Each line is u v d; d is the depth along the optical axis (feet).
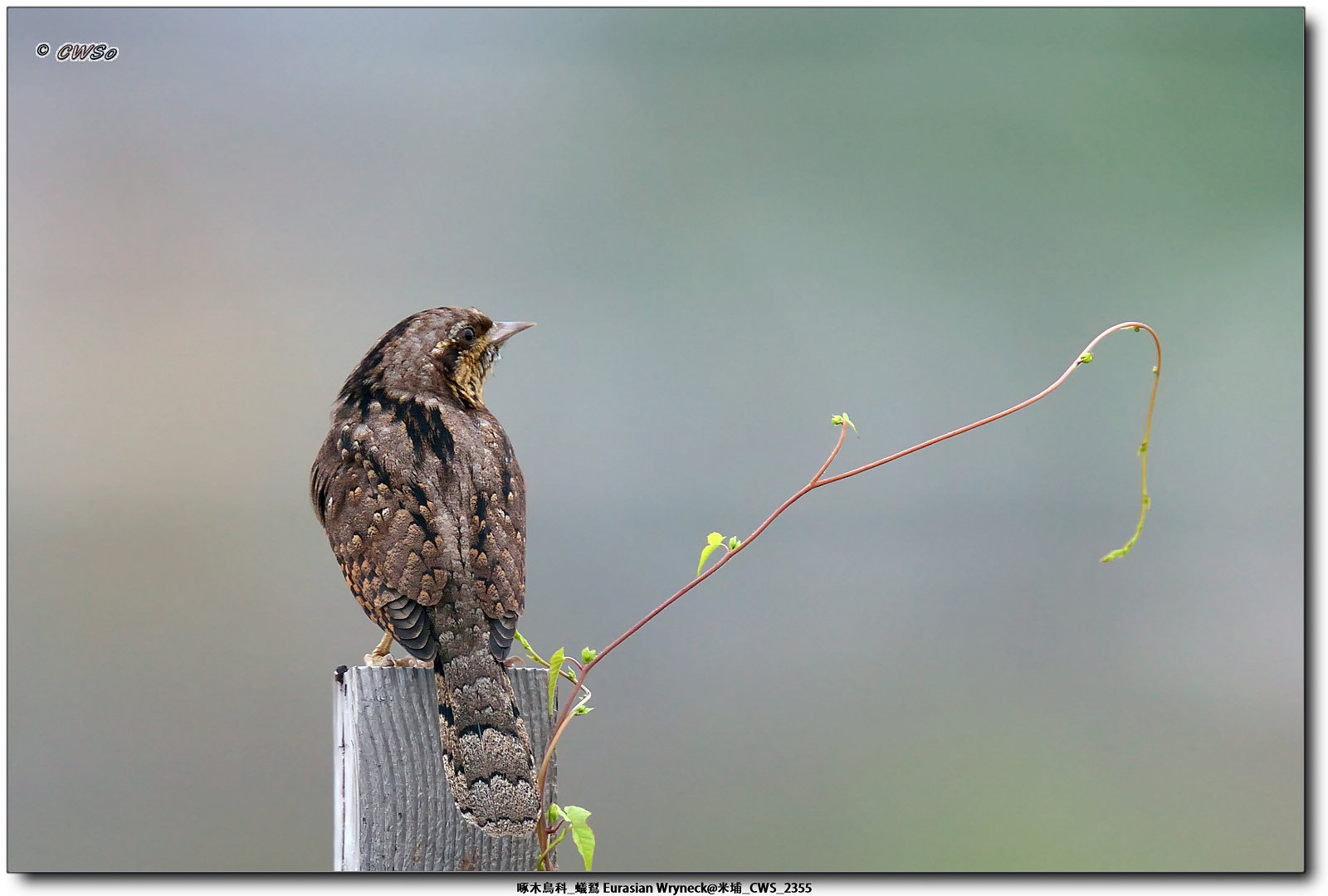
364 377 24.61
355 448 23.02
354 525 21.95
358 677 20.06
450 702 19.89
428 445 22.86
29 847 42.63
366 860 19.39
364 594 21.43
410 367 24.50
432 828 19.67
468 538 21.52
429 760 19.95
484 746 19.48
